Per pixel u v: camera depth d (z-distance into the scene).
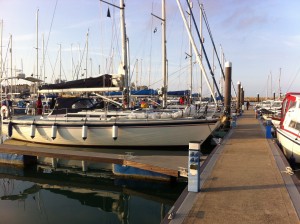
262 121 24.50
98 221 6.80
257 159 9.33
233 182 6.76
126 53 14.38
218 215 4.92
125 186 9.14
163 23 18.02
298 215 4.90
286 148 11.14
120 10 14.37
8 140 15.41
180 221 4.69
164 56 17.94
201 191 6.14
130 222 6.76
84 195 8.65
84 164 11.89
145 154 12.87
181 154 12.70
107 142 13.02
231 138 14.29
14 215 7.09
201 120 12.61
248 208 5.21
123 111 13.78
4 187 9.41
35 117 15.59
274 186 6.44
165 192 8.70
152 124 12.58
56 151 10.81
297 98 11.45
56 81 32.16
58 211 7.40
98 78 13.74
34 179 10.24
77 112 14.12
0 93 23.81
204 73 14.78
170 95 25.72
